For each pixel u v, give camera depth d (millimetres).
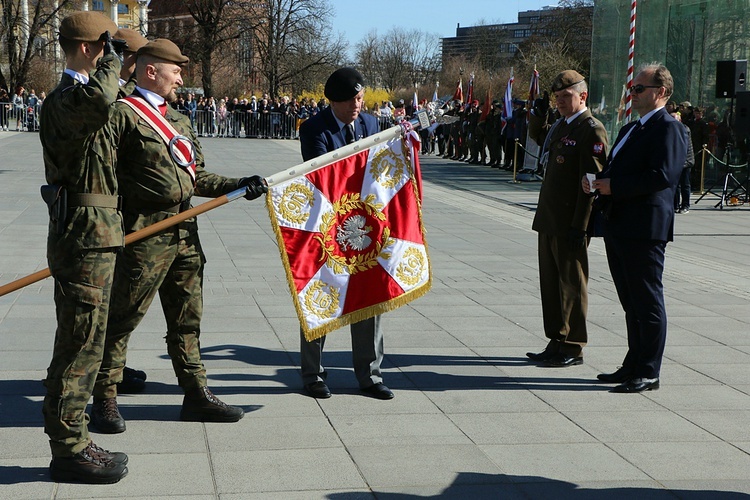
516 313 7246
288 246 4750
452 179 21094
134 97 4266
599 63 21281
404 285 4949
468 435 4480
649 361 5312
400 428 4562
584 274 5820
